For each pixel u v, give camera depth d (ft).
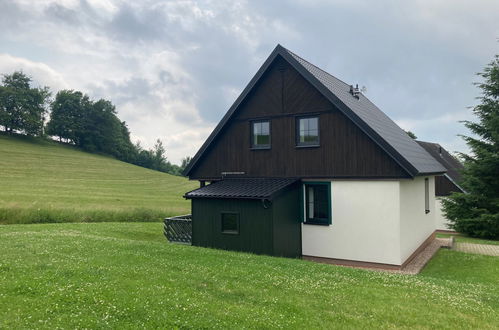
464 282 34.35
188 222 49.73
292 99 46.91
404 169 38.37
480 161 74.59
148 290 23.41
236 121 51.39
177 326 19.06
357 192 42.14
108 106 328.49
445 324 21.40
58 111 308.60
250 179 49.29
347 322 21.07
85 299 21.44
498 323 22.03
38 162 192.75
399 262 39.52
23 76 307.99
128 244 39.52
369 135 40.14
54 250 34.68
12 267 27.09
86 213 77.87
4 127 277.64
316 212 45.39
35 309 19.85
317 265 34.55
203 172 54.29
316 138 45.50
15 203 86.69
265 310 21.80
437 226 88.89
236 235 42.22
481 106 76.89
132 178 197.26
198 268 29.71
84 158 238.89
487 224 71.46
